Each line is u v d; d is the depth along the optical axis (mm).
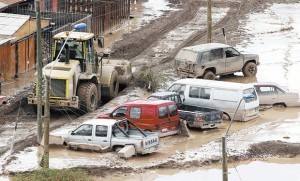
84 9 100250
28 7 98062
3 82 74812
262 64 88812
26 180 47500
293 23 121062
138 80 76062
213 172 52875
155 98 63062
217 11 132000
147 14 127312
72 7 100938
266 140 59344
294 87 76938
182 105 65250
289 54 95125
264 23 120125
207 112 62594
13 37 75812
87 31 94125
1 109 65375
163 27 115312
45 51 82500
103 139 55281
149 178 51281
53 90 63344
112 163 53156
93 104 66438
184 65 78000
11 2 90875
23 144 56375
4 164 52031
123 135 55281
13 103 67812
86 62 66000
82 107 65500
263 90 69750
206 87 65312
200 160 54594
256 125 63812
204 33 110625
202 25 117938
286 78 81500
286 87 75125
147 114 58812
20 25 78312
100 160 53562
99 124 55562
